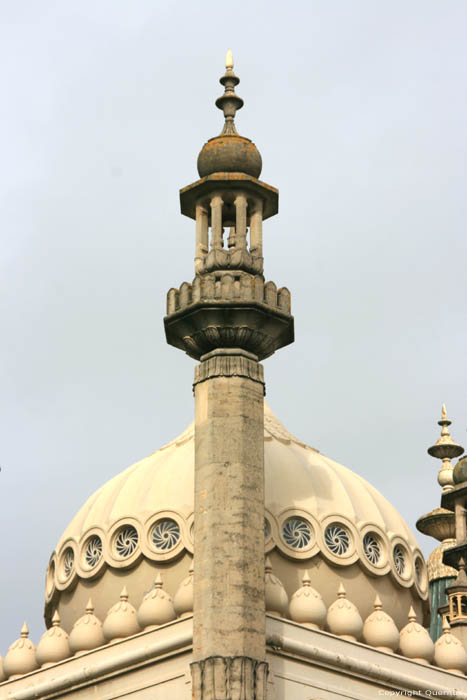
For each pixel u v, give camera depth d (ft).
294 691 206.80
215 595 192.85
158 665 211.00
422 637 226.17
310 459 238.68
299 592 217.36
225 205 219.41
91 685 217.15
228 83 229.04
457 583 253.85
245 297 206.39
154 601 216.74
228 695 187.93
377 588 230.07
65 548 236.02
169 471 233.14
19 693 223.71
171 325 209.77
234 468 199.31
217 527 196.13
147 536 225.35
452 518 291.38
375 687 216.95
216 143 218.79
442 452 298.56
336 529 228.84
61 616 233.55
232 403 203.10
